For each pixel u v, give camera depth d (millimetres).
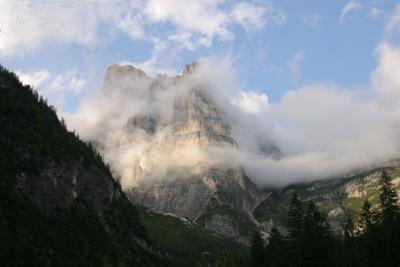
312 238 126312
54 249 178750
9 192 186375
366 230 142375
